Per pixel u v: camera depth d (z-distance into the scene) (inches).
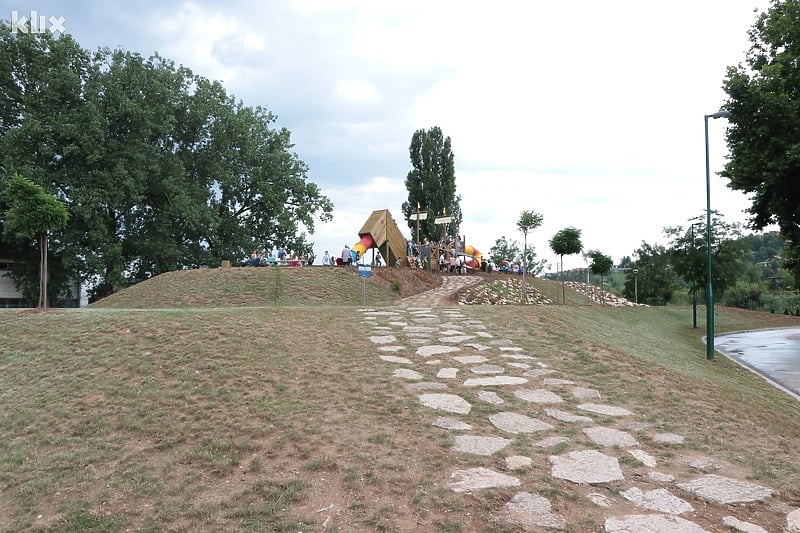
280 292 906.7
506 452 232.1
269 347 400.2
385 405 288.7
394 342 443.5
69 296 1512.1
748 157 746.8
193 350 389.4
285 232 1700.3
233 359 370.9
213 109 1556.3
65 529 188.1
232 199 1651.1
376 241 1258.0
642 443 252.2
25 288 1434.5
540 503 186.7
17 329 464.4
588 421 279.1
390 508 185.0
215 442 248.1
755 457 241.6
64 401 313.6
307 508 188.9
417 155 1982.0
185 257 1544.0
